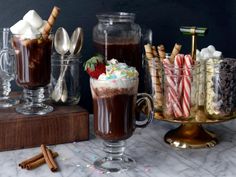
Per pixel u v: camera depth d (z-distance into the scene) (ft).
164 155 3.47
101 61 3.23
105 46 3.82
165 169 3.26
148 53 3.76
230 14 4.60
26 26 3.48
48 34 3.52
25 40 3.44
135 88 3.19
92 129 3.92
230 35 4.65
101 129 3.22
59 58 3.79
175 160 3.40
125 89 3.12
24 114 3.56
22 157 3.39
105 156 3.41
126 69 3.19
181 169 3.26
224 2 4.56
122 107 3.15
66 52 3.81
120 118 3.17
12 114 3.56
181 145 3.60
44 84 3.59
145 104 3.74
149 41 4.15
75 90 3.86
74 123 3.62
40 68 3.53
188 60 3.50
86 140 3.69
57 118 3.56
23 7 3.99
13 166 3.26
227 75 3.59
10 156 3.40
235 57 4.70
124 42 3.83
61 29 3.79
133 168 3.26
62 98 3.79
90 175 3.16
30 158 3.33
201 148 3.59
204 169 3.26
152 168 3.26
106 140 3.25
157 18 4.36
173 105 3.56
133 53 3.88
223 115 3.65
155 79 3.68
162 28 4.40
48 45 3.54
